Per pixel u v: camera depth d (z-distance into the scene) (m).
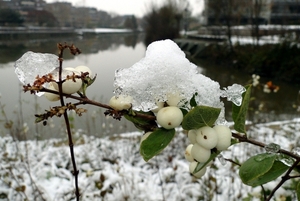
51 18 26.56
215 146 0.67
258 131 4.85
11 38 21.02
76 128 5.48
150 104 0.67
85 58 13.05
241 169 0.75
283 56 12.19
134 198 3.03
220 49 18.38
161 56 0.66
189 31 38.88
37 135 4.52
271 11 26.73
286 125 5.18
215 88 0.69
